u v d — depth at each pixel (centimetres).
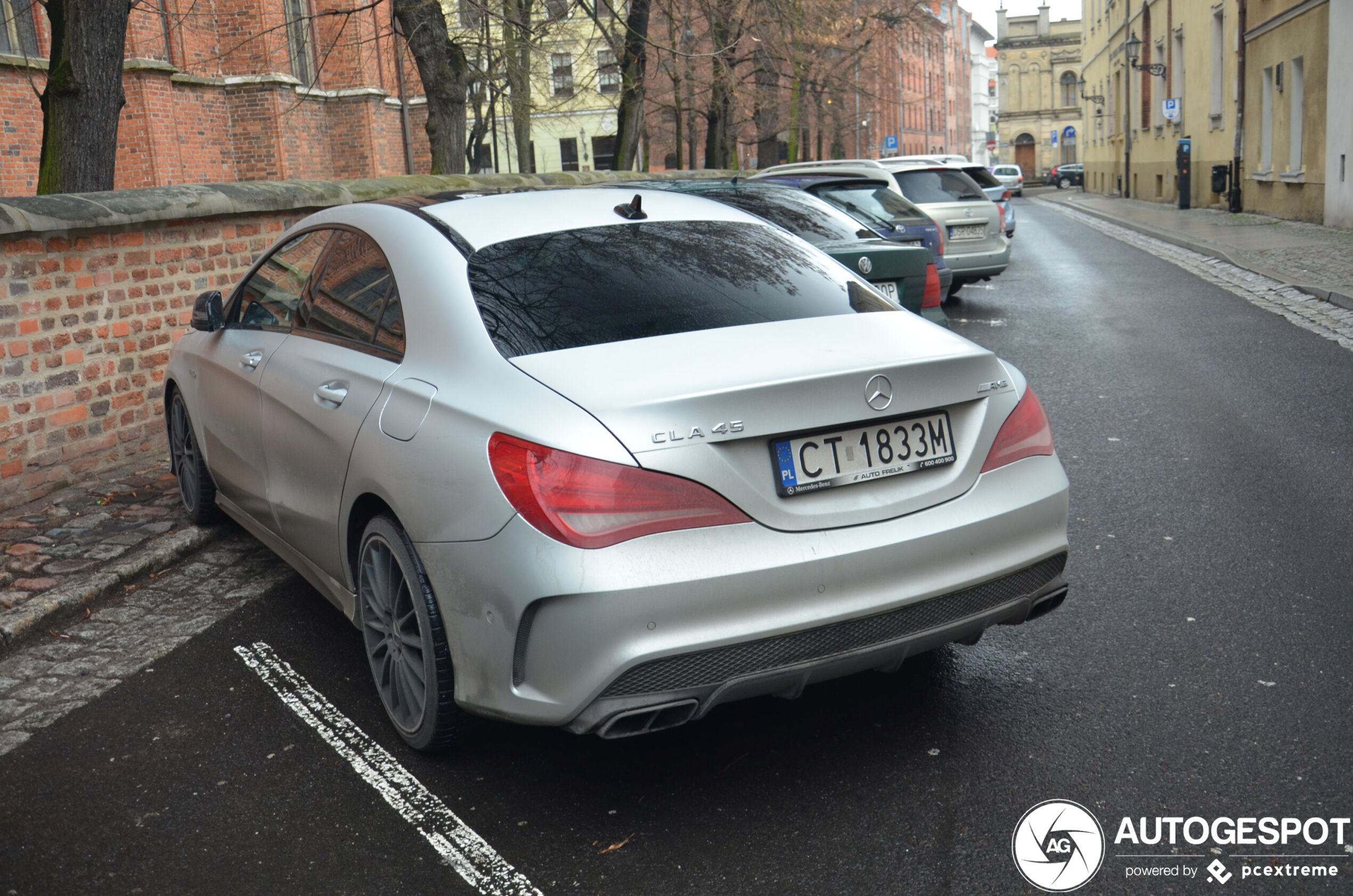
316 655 422
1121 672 380
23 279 605
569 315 330
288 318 441
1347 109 1986
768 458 292
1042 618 429
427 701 324
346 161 2938
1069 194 5853
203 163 2512
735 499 285
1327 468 605
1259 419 724
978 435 323
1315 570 460
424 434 316
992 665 391
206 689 396
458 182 1170
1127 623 420
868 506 301
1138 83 4247
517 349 317
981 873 277
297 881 282
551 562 276
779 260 385
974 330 1179
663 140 4181
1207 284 1483
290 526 425
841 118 4259
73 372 638
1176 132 3588
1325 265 1504
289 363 416
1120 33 4594
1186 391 823
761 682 285
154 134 2225
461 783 327
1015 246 2403
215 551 542
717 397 284
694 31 2575
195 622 457
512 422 292
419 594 320
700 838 296
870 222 1067
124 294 674
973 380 326
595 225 384
